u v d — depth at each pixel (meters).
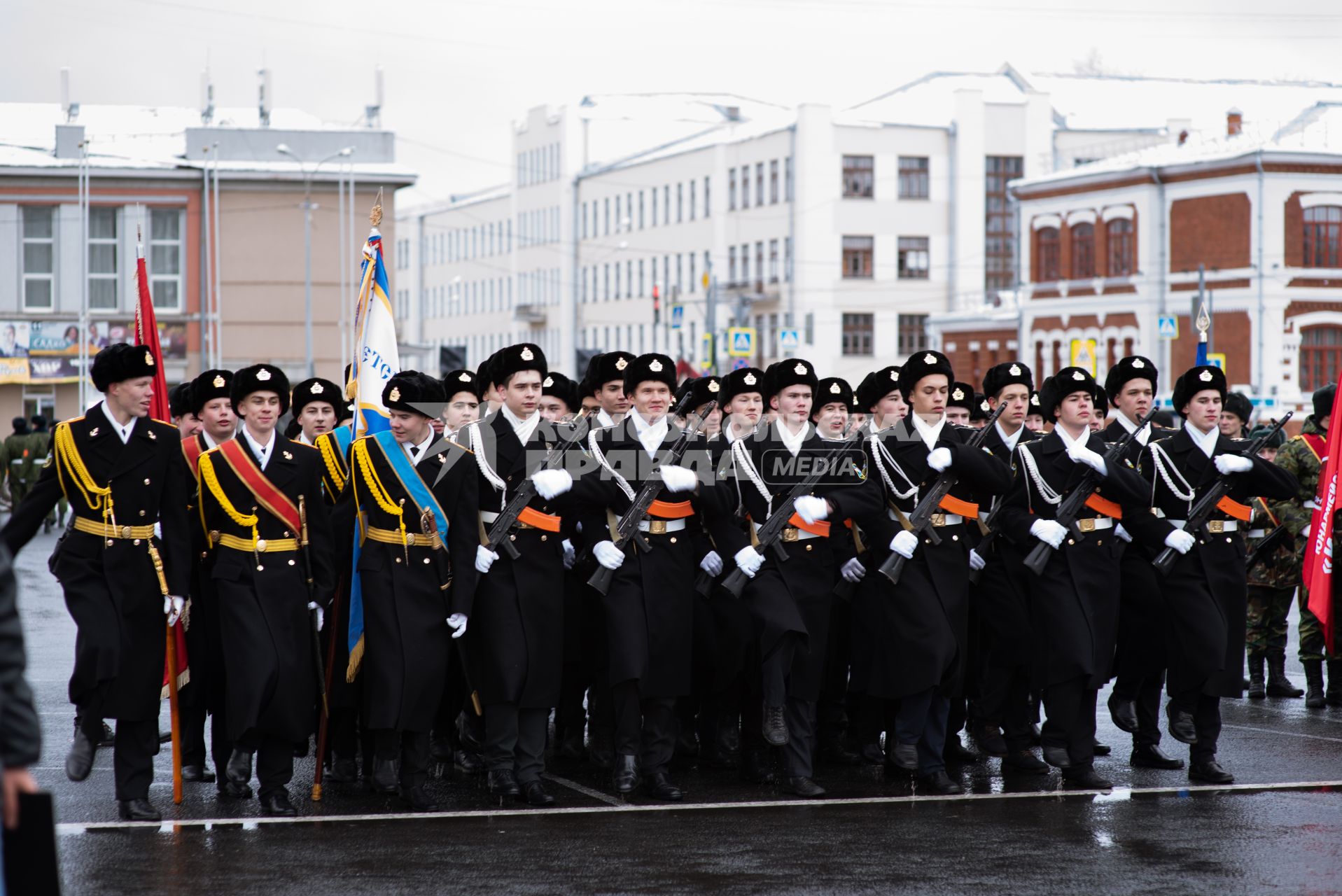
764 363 72.62
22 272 43.59
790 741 9.01
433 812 8.50
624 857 7.52
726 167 75.12
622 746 8.95
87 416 8.27
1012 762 9.76
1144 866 7.35
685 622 9.01
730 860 7.45
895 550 9.09
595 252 86.00
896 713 9.49
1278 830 8.05
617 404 9.69
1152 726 9.80
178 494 8.33
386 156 46.50
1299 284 50.03
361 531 8.73
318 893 6.90
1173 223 52.34
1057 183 55.81
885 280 71.12
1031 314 57.28
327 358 45.91
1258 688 12.38
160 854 7.57
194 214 44.44
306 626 8.55
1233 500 9.53
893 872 7.24
